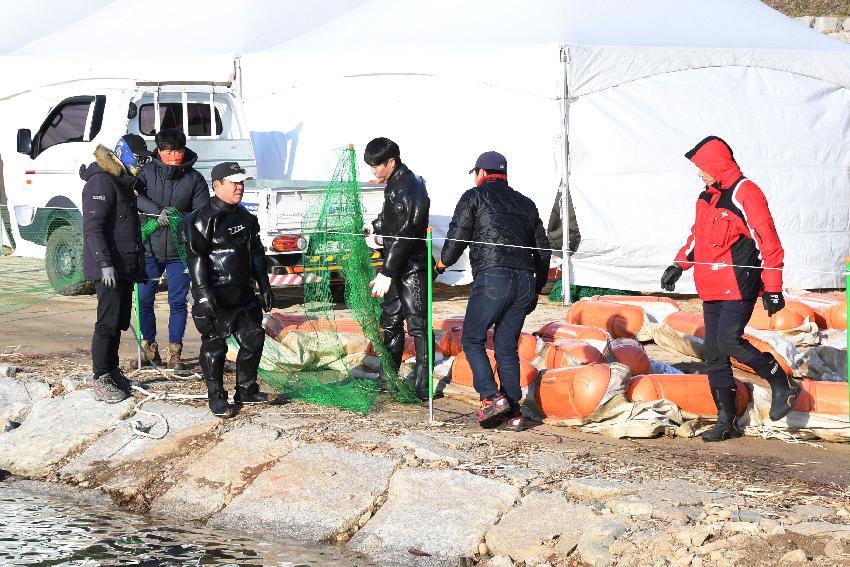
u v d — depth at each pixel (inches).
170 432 302.5
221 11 677.9
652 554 207.0
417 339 324.8
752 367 280.5
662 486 239.1
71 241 531.2
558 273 549.0
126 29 680.4
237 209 309.7
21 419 334.0
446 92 571.5
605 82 546.3
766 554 200.8
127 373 360.8
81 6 733.9
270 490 265.1
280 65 617.6
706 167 277.0
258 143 622.8
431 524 237.9
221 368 309.1
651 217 542.9
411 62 578.2
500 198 297.0
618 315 421.7
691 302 546.0
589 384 292.7
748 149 562.3
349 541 242.1
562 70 538.0
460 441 280.2
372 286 320.8
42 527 256.7
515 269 293.4
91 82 621.6
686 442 285.9
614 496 234.7
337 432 289.3
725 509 222.2
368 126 594.2
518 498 240.8
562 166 540.1
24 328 452.8
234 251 308.7
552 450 273.7
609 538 215.5
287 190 490.6
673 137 548.4
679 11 621.0
